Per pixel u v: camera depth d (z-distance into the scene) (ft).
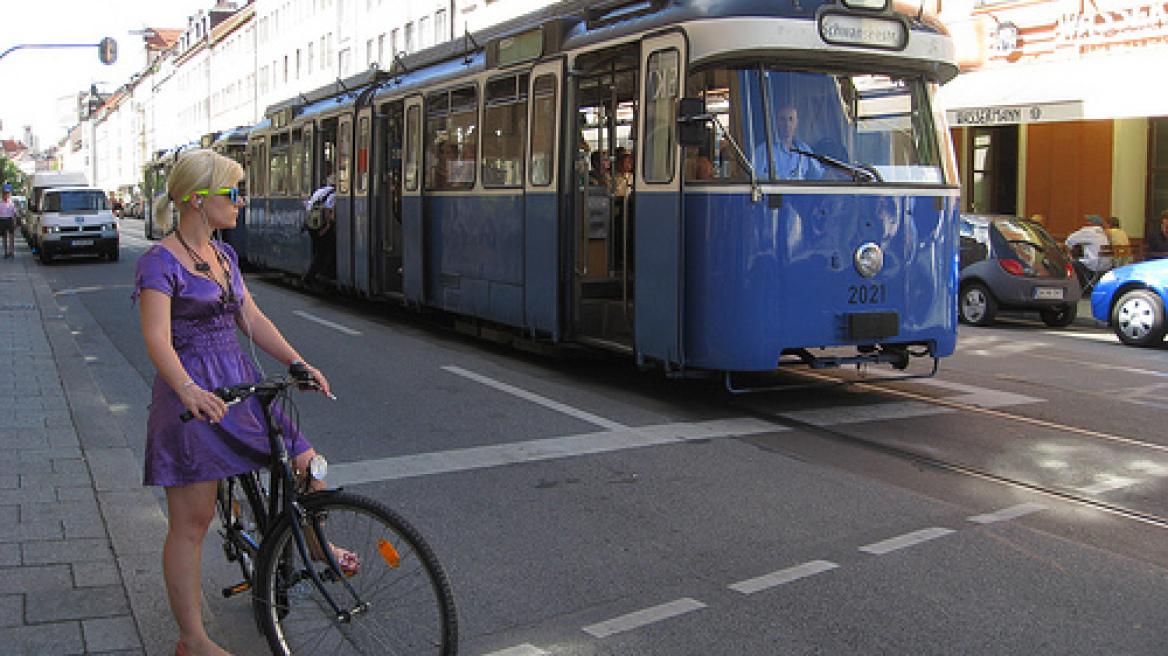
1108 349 43.16
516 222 35.65
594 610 14.79
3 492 19.26
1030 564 16.49
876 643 13.58
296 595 12.15
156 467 11.82
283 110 65.92
